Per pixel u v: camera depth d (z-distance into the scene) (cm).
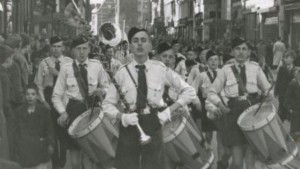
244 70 758
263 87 756
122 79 586
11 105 875
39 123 752
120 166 570
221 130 750
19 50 1088
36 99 754
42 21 3962
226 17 5469
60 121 759
